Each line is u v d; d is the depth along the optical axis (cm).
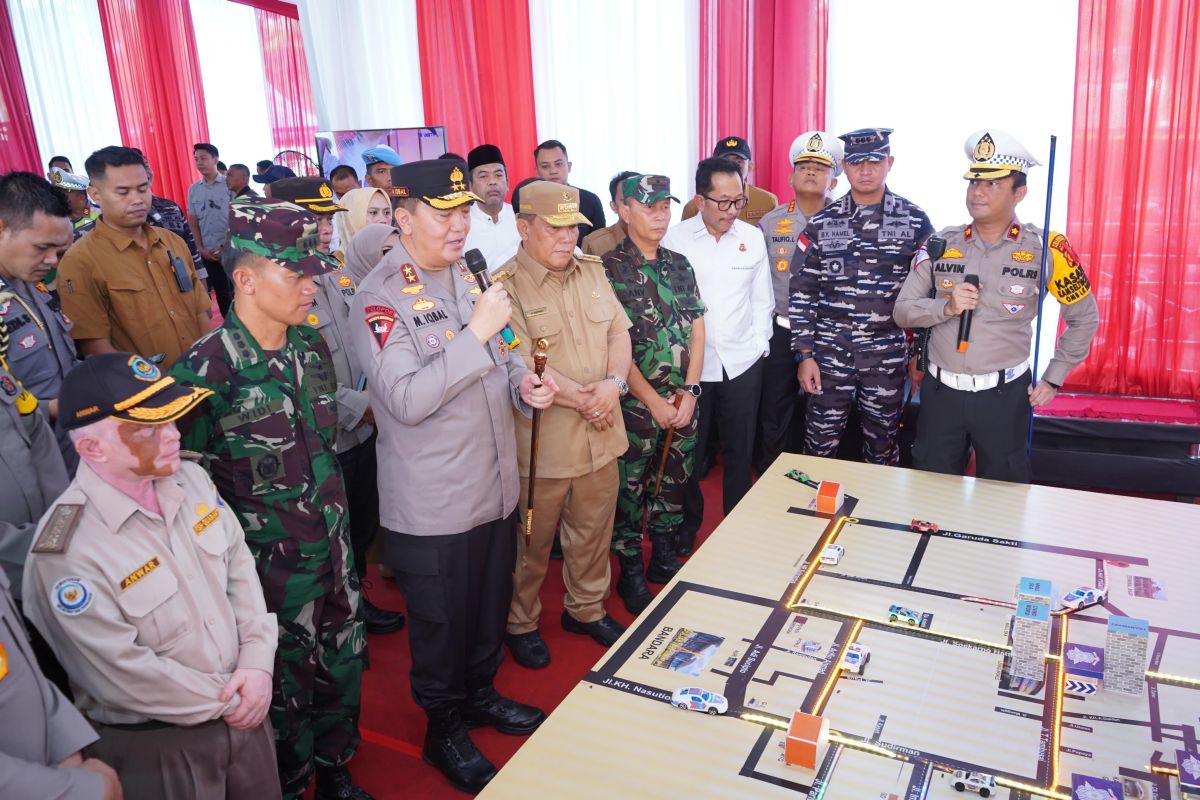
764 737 138
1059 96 459
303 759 204
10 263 224
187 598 156
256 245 179
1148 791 124
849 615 173
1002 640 163
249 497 186
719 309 330
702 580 189
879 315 333
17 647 127
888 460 356
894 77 488
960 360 291
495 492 220
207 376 179
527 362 258
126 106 868
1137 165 444
